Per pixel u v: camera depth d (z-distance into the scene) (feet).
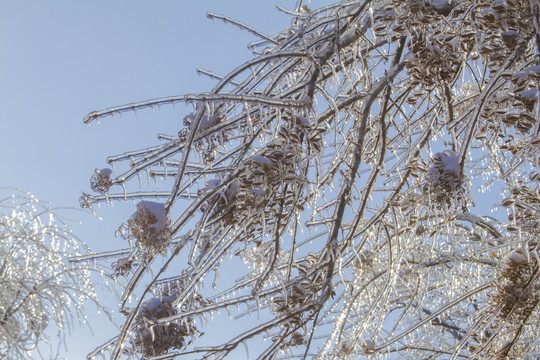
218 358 16.35
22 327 10.79
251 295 16.90
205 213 16.62
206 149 17.16
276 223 16.25
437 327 26.40
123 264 17.31
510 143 17.66
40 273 11.38
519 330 17.52
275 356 17.20
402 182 18.10
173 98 15.06
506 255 16.94
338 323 19.40
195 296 18.63
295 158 15.11
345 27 16.51
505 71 15.34
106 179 16.75
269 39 18.66
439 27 16.69
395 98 20.43
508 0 14.78
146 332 16.87
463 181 15.28
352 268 21.66
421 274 22.48
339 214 16.85
